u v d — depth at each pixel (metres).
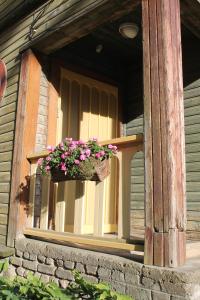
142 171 5.70
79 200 4.02
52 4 4.79
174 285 2.82
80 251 3.71
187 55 5.42
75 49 5.65
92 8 4.02
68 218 5.21
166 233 2.99
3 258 4.55
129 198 3.52
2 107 5.44
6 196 4.97
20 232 4.63
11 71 5.41
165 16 3.35
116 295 2.35
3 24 5.68
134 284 3.09
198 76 5.25
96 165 3.73
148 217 3.12
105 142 3.81
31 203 4.68
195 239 4.88
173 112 3.19
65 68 5.49
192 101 5.25
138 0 3.74
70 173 3.79
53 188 5.02
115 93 6.16
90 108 5.79
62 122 5.39
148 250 3.07
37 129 4.99
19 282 2.49
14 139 4.98
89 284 2.45
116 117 6.09
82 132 5.63
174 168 3.08
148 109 3.29
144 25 3.47
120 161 3.65
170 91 3.21
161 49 3.30
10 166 5.01
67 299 2.29
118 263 3.25
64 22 4.40
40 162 4.16
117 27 5.11
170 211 3.00
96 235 3.71
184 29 5.01
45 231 4.28
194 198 4.99
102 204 3.75
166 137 3.12
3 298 2.32
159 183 3.10
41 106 5.09
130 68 6.21
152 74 3.32
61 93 5.43
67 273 3.73
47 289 2.31
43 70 5.19
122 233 3.50
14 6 5.43
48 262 4.02
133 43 5.56
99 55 5.98
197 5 3.86
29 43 5.00
